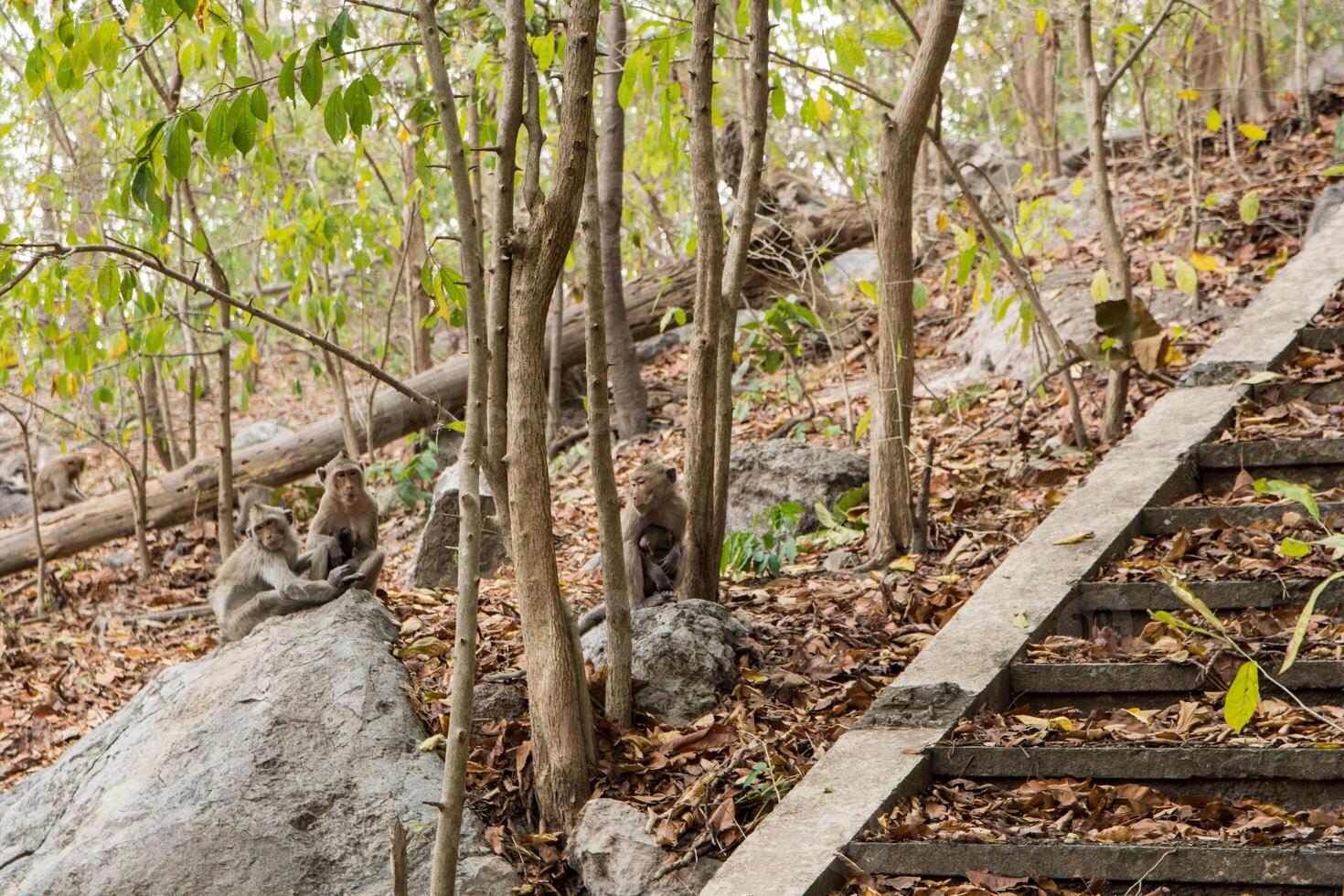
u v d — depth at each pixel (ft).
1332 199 34.68
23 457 47.88
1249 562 20.10
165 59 36.27
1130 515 22.17
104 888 16.08
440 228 50.19
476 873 16.63
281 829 16.97
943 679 18.42
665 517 23.39
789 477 27.96
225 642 22.65
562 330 40.29
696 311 21.86
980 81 48.24
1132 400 28.19
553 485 35.91
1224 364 26.76
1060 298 34.99
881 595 22.62
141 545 35.96
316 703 18.88
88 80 36.11
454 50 25.58
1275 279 30.89
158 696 20.52
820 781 16.61
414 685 20.01
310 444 38.24
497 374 17.56
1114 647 19.17
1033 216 39.29
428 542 29.35
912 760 16.69
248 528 22.31
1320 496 22.06
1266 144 42.14
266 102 16.69
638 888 15.97
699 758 18.34
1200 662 17.87
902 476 24.71
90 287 24.50
